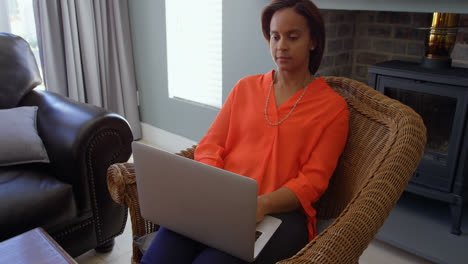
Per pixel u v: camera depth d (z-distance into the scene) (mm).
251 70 2439
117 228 1875
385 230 1937
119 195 1250
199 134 2955
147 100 3305
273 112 1260
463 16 2037
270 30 1269
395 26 2275
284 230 1101
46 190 1575
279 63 1232
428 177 1901
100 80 3125
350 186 1222
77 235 1727
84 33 2889
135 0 3080
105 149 1725
